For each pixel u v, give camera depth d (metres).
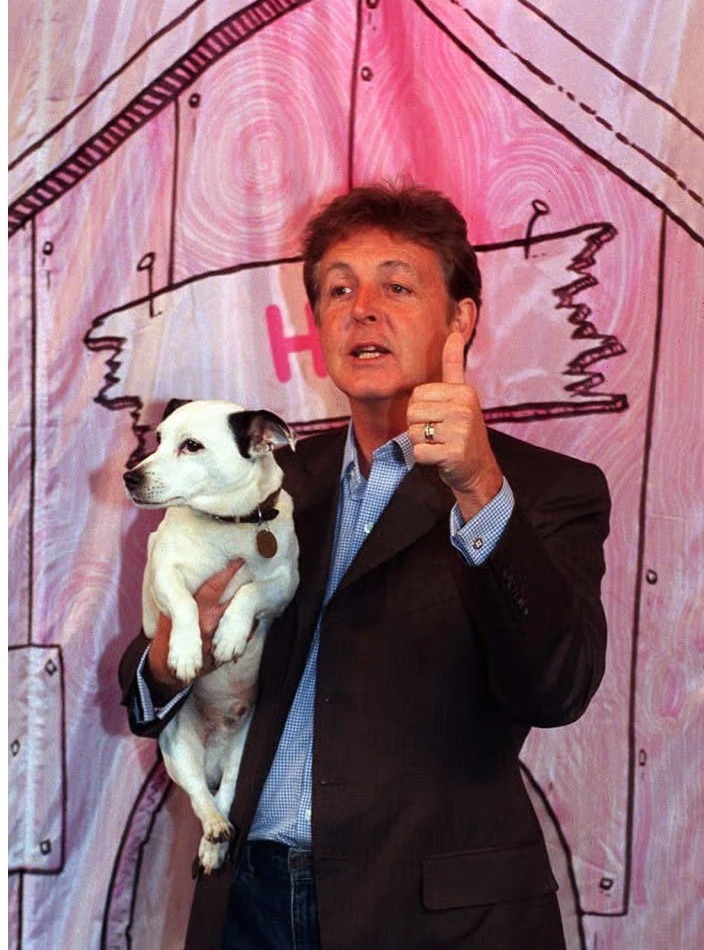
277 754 1.58
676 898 2.00
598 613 1.48
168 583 1.61
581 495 1.56
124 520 2.06
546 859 1.51
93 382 2.05
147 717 1.67
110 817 2.07
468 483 1.33
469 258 1.70
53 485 2.05
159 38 2.02
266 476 1.63
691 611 1.99
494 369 2.03
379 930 1.43
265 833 1.56
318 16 2.01
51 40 2.02
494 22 1.99
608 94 1.98
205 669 1.66
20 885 2.06
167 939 2.08
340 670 1.51
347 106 2.02
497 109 2.00
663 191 1.98
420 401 1.32
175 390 2.06
